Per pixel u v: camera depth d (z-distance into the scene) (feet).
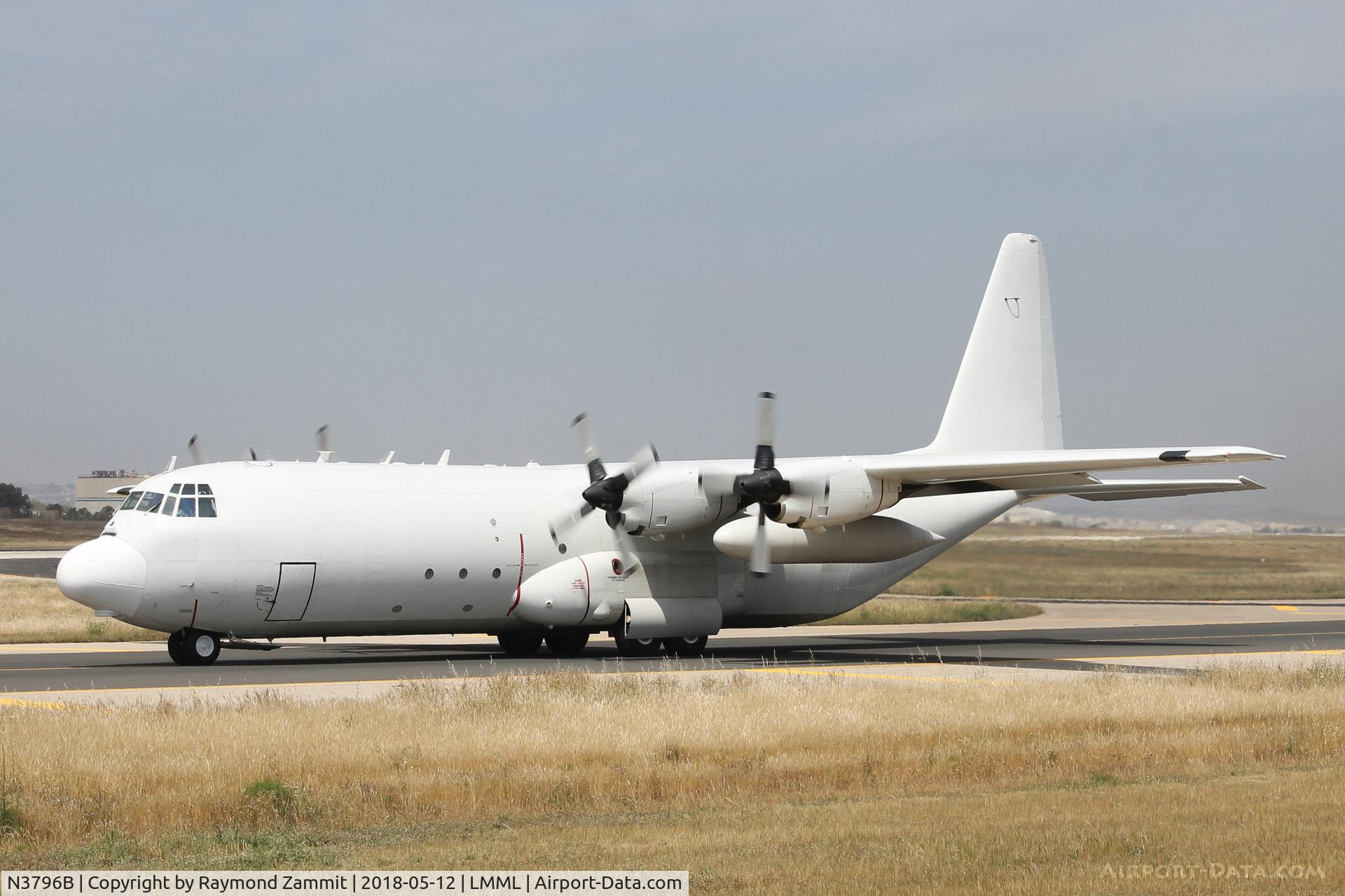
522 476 169.48
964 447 188.24
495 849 59.52
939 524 189.16
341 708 100.27
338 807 68.08
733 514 163.63
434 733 88.43
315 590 148.56
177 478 147.13
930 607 295.48
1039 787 74.95
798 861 56.08
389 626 156.35
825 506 154.30
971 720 95.71
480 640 208.23
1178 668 143.74
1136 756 83.30
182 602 142.72
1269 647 185.47
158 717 92.43
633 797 71.72
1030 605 303.89
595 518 166.09
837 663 155.33
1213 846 57.21
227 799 68.49
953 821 63.98
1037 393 195.21
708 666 151.12
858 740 87.92
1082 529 562.66
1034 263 197.06
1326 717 98.12
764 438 157.69
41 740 82.48
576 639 174.09
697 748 84.69
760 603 177.58
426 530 154.61
